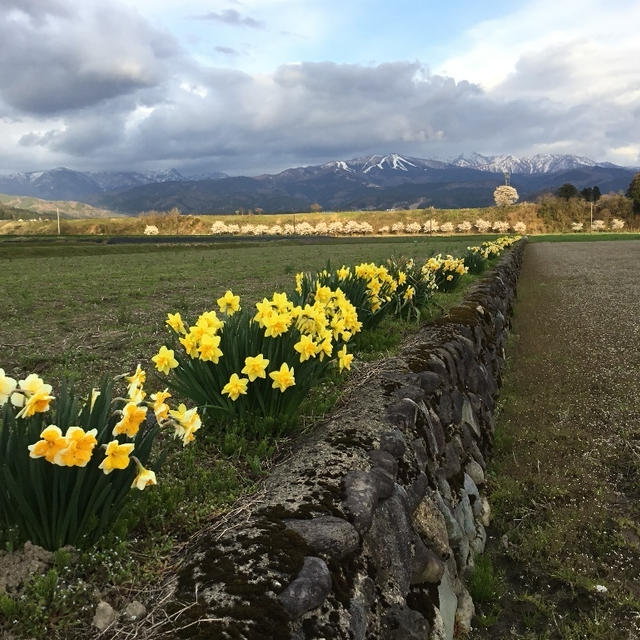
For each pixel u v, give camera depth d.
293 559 1.84
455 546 3.42
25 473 1.95
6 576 1.78
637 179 104.62
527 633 3.12
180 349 6.09
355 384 4.14
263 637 1.51
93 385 4.74
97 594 1.80
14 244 48.78
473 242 52.00
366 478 2.47
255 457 2.94
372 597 2.11
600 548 3.82
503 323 9.96
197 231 122.94
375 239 75.69
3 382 1.96
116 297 11.27
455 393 4.79
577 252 41.19
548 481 4.84
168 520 2.38
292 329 3.58
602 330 10.79
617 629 3.07
